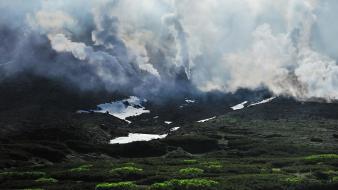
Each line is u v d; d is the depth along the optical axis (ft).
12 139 408.05
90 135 458.09
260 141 383.65
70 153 365.61
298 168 254.68
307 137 401.29
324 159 278.46
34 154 341.82
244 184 211.20
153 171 250.98
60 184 226.79
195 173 243.19
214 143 388.78
